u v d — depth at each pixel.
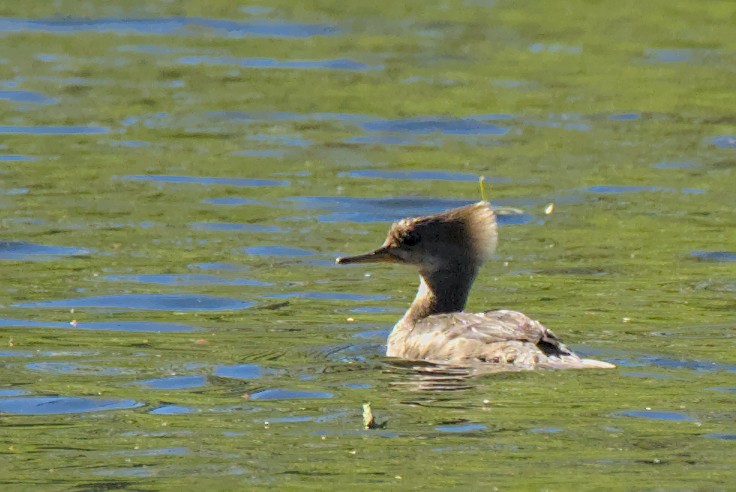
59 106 27.02
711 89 28.81
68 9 35.03
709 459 11.32
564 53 31.80
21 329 15.67
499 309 16.31
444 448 11.62
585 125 26.44
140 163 23.64
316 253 19.36
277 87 28.73
